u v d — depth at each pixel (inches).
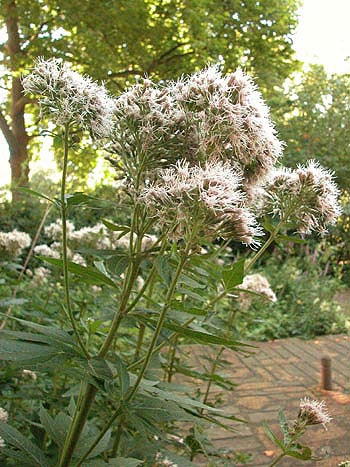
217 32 521.7
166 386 72.1
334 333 293.1
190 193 55.5
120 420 76.0
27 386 98.3
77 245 156.6
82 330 81.5
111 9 450.0
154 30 490.3
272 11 524.7
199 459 131.1
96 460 60.9
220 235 60.4
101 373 51.5
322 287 327.0
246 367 225.3
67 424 65.1
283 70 559.8
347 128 422.6
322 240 397.7
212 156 63.2
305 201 74.9
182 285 78.5
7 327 131.0
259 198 76.2
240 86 63.1
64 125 59.7
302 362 235.8
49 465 58.3
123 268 58.7
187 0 463.8
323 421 73.0
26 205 364.2
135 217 62.1
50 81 58.7
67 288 57.5
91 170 455.5
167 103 63.7
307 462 141.7
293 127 441.1
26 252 312.0
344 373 221.0
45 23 494.6
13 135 535.8
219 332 130.0
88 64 494.9
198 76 64.4
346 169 410.0
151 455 75.1
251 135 62.4
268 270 364.5
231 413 173.8
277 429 161.9
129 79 541.6
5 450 58.6
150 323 60.2
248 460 122.3
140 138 64.3
